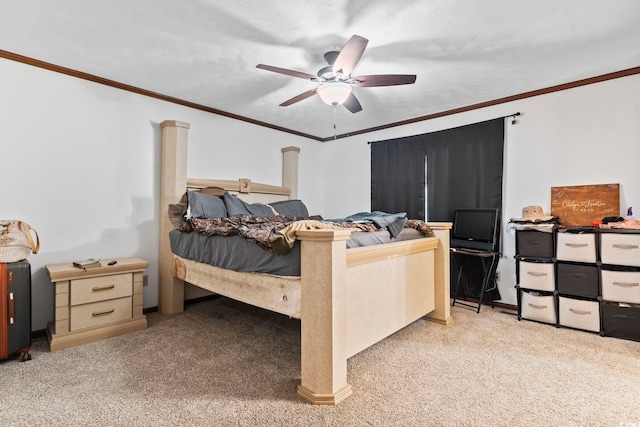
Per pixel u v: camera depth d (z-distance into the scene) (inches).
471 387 69.5
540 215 116.2
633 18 77.4
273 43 89.4
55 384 70.2
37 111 100.3
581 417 59.1
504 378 73.4
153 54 95.8
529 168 125.4
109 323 100.0
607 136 109.2
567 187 115.8
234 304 138.7
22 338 81.6
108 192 115.0
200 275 103.4
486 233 130.0
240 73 108.7
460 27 81.3
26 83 98.3
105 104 114.3
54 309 96.2
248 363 81.2
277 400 64.6
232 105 140.9
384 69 105.0
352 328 73.2
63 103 105.3
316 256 64.2
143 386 69.6
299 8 73.7
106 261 107.4
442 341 95.1
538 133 123.3
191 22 79.3
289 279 70.5
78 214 108.4
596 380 72.4
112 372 75.9
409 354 86.1
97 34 84.7
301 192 190.5
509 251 130.0
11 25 80.4
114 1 71.1
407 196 160.9
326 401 63.1
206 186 137.9
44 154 101.7
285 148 176.4
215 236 93.4
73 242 107.4
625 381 71.9
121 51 93.9
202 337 99.3
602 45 90.2
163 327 108.6
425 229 109.3
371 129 177.5
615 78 107.7
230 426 56.4
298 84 118.0
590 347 90.5
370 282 79.2
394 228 92.6
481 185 136.3
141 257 123.0
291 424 57.0
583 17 77.1
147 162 125.0
